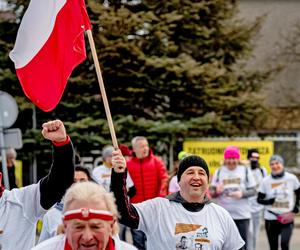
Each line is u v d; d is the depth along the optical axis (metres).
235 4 22.36
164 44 20.62
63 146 4.57
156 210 5.46
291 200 11.98
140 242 11.84
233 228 5.52
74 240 3.36
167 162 20.48
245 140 20.42
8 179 11.77
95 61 5.58
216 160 20.31
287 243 11.95
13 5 20.47
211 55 22.09
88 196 3.39
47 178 4.66
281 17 33.28
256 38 26.73
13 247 4.64
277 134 28.33
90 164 20.14
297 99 31.47
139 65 20.03
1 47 20.22
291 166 25.17
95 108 20.48
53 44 5.61
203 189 5.46
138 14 19.98
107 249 3.55
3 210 4.67
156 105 21.14
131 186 11.55
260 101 21.39
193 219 5.44
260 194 12.16
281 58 32.38
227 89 21.23
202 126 20.28
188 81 20.22
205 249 5.38
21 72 5.61
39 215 4.73
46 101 5.59
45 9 5.60
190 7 20.92
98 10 19.55
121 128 19.59
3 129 12.91
